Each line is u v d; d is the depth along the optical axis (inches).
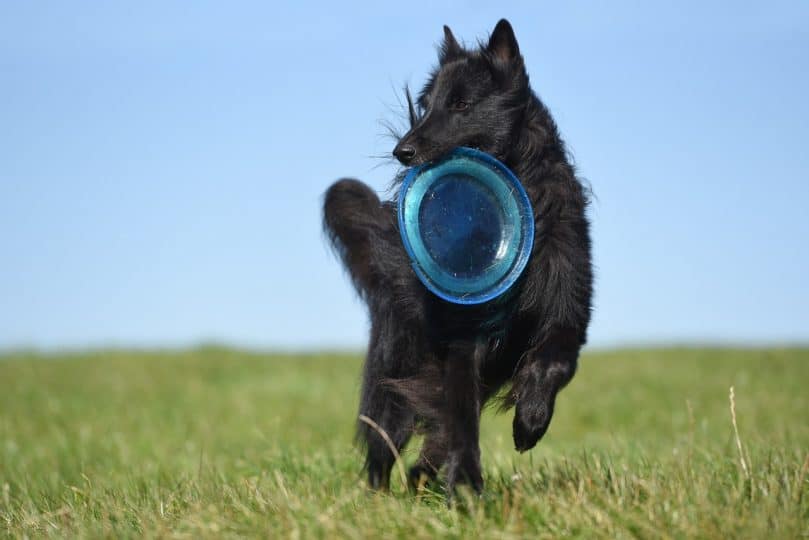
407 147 303.3
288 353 1173.7
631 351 1091.9
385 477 355.9
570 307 295.6
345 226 370.3
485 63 314.3
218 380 941.2
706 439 454.6
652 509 244.8
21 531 280.5
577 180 312.3
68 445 550.3
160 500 303.4
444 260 291.9
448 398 293.4
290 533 237.5
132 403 789.9
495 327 303.4
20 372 978.7
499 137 310.3
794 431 482.9
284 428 601.3
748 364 935.0
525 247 291.0
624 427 639.8
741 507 245.3
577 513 241.6
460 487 264.5
